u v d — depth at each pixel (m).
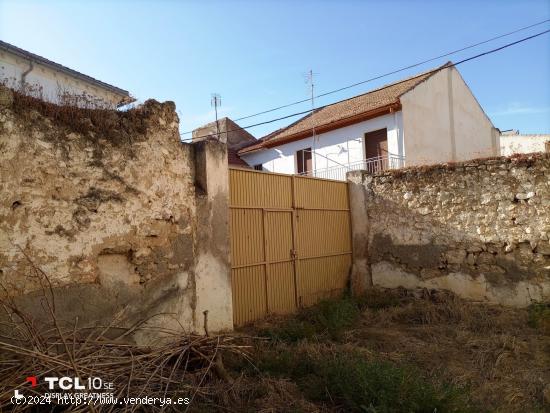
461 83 19.12
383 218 9.71
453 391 3.96
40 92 4.71
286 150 20.05
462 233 8.72
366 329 6.81
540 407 4.09
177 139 5.67
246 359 4.82
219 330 6.08
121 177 4.80
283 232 8.01
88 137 4.49
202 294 5.85
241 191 7.14
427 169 9.18
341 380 4.15
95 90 12.47
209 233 6.07
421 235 9.22
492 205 8.41
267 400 3.91
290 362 4.76
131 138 4.96
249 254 7.18
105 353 3.66
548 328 6.57
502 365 5.18
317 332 6.44
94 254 4.45
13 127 3.81
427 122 16.38
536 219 7.91
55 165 4.15
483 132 20.80
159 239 5.24
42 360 3.08
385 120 15.84
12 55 10.41
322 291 8.86
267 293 7.46
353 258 9.96
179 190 5.61
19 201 3.83
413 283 9.28
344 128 17.19
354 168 16.67
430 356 5.47
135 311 4.87
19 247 3.79
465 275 8.64
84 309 4.31
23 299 3.78
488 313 7.66
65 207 4.21
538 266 7.86
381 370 4.23
